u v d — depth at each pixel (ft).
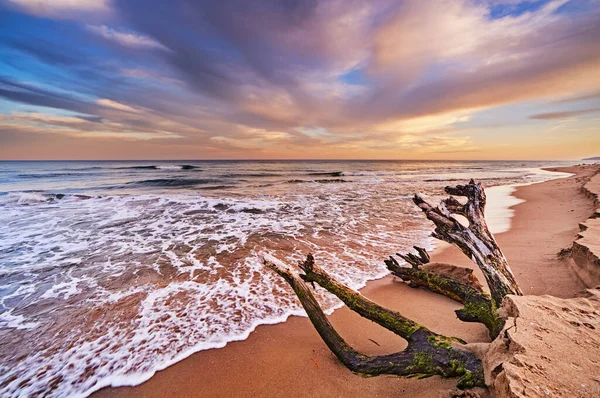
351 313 12.94
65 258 20.53
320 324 9.64
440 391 6.93
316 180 92.27
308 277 10.80
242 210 39.29
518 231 24.57
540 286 12.63
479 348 7.08
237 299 14.49
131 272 18.02
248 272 18.04
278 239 25.26
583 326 6.46
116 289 15.66
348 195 55.06
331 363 9.51
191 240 25.04
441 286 12.26
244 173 124.98
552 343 5.88
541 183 69.51
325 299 14.38
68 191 61.36
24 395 8.73
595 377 4.85
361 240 24.91
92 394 8.77
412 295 14.34
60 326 12.23
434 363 7.25
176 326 12.15
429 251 21.63
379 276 17.06
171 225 30.63
